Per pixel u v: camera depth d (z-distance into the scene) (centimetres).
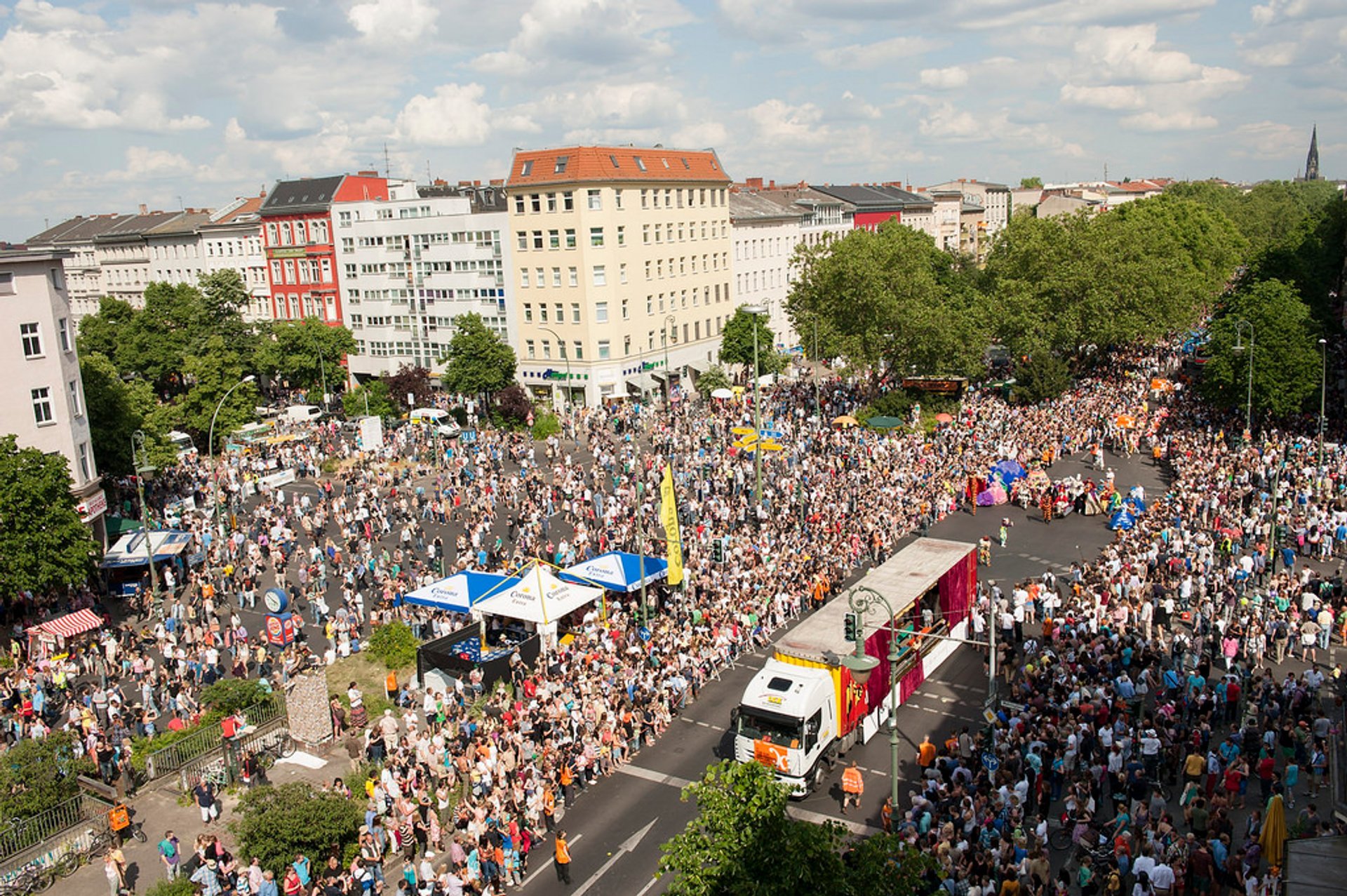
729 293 10519
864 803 2600
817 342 8119
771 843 1435
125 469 5725
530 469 6000
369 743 2884
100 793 2722
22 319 4300
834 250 8069
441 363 8769
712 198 10056
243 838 2317
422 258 9462
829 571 4022
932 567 3400
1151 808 2202
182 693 3275
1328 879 1841
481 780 2602
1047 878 2047
